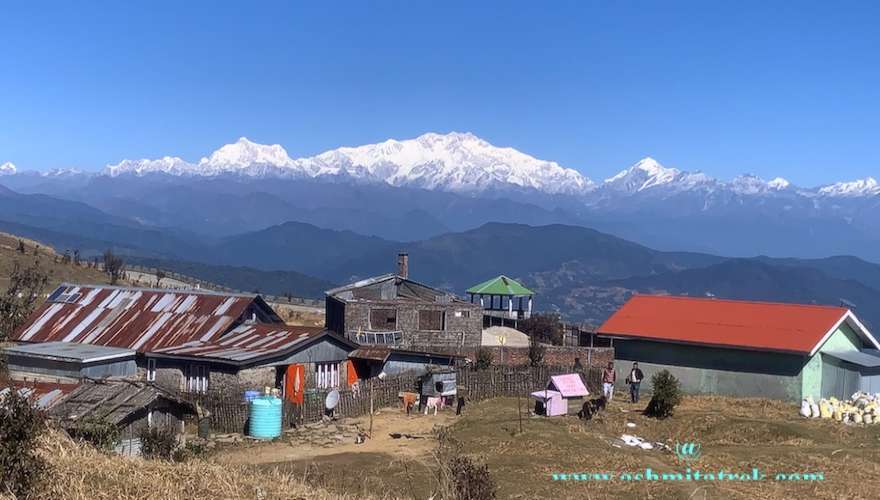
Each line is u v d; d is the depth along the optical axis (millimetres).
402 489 19688
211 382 33562
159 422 25062
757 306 40156
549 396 31641
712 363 37969
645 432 29016
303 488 15047
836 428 28906
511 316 62406
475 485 16344
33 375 33281
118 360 34062
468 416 33094
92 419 21500
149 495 12766
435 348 48312
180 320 38312
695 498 19312
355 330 47531
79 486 12453
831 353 36156
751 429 28047
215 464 16391
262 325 39000
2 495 11523
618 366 40844
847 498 19656
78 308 40719
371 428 30141
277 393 32219
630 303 43281
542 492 19812
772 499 19453
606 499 19219
